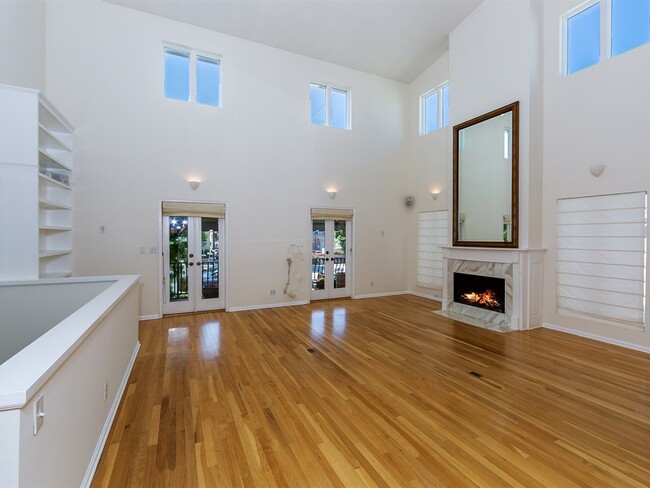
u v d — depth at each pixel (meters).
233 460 1.88
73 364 1.53
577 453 1.95
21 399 0.99
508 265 4.66
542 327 4.67
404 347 3.83
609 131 3.91
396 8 5.13
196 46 5.32
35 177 3.32
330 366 3.27
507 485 1.69
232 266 5.64
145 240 5.02
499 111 4.74
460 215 5.50
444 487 1.68
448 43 6.05
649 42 3.57
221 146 5.52
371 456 1.92
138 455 1.92
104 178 4.75
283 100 6.04
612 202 3.94
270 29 5.47
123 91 4.86
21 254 3.27
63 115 4.45
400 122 7.34
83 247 4.63
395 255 7.33
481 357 3.51
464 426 2.23
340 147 6.62
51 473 1.27
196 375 3.05
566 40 4.46
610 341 3.95
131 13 4.91
